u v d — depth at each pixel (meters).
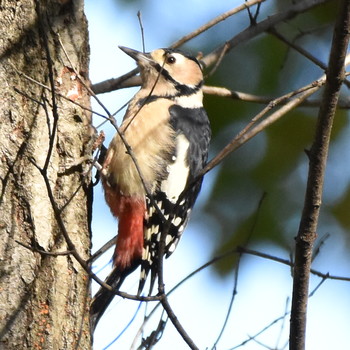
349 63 8.16
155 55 11.28
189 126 10.91
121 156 10.20
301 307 7.35
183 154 10.65
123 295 6.82
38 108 8.30
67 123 8.60
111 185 10.20
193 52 12.18
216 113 11.95
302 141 12.16
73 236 8.37
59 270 8.01
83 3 9.11
